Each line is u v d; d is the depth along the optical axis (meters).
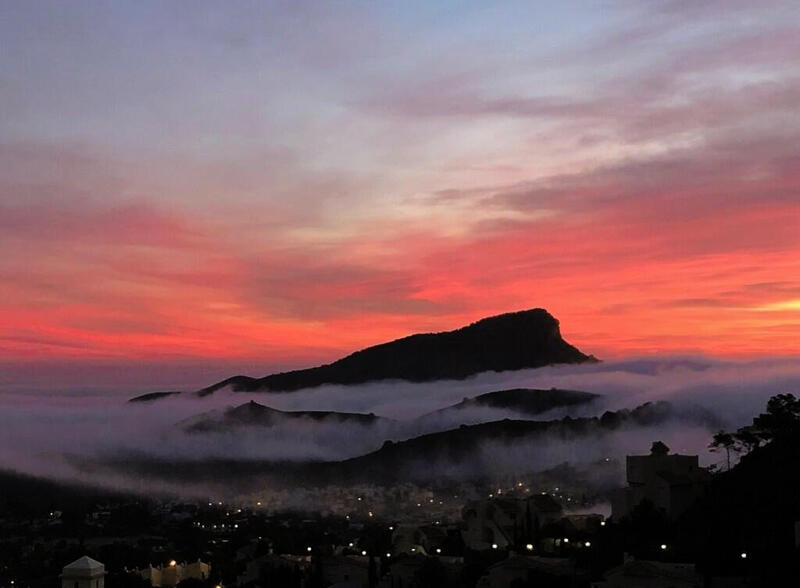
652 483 124.75
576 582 107.19
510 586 109.12
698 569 97.50
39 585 163.88
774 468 117.88
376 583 142.62
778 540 100.19
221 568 183.12
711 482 125.12
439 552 155.25
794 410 136.75
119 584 155.38
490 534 152.88
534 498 158.38
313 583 149.38
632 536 115.94
